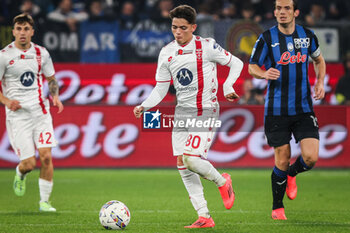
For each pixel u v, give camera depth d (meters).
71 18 46.62
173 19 19.95
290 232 19.86
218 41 44.84
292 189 24.11
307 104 22.08
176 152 20.89
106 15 49.59
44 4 52.22
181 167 20.83
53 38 45.75
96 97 44.72
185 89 20.34
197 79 20.19
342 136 44.41
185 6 19.92
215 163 44.16
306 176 41.44
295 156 43.62
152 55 46.62
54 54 45.81
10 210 26.55
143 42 46.53
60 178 40.06
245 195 32.25
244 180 38.81
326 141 44.44
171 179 39.72
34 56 25.22
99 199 30.69
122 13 51.62
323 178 40.41
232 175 41.25
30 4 50.41
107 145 44.62
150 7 53.41
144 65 45.00
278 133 22.20
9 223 22.31
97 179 39.59
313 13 54.38
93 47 46.19
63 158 44.41
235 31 44.88
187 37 20.05
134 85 44.84
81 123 44.41
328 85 45.16
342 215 24.70
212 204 28.88
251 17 51.69
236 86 44.06
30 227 21.25
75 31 45.97
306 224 21.77
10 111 25.47
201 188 21.06
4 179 39.41
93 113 44.53
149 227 21.19
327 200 30.42
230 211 26.19
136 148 44.78
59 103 26.06
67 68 44.78
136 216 24.55
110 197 31.50
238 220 23.12
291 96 21.97
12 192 33.75
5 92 25.48
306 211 26.22
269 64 22.27
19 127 25.36
